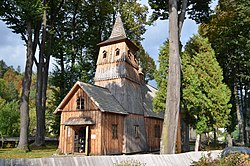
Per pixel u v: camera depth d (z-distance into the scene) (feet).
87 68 120.37
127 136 82.28
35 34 81.20
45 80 102.83
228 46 93.45
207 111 64.64
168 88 56.03
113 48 94.43
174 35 57.36
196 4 66.39
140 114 92.79
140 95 98.17
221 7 96.07
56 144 112.78
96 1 120.98
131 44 96.68
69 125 77.00
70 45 118.62
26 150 71.51
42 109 98.12
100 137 72.38
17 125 112.47
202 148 75.87
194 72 65.51
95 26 125.08
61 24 119.75
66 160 26.32
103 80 92.94
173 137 53.62
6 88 232.73
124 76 88.74
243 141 97.86
